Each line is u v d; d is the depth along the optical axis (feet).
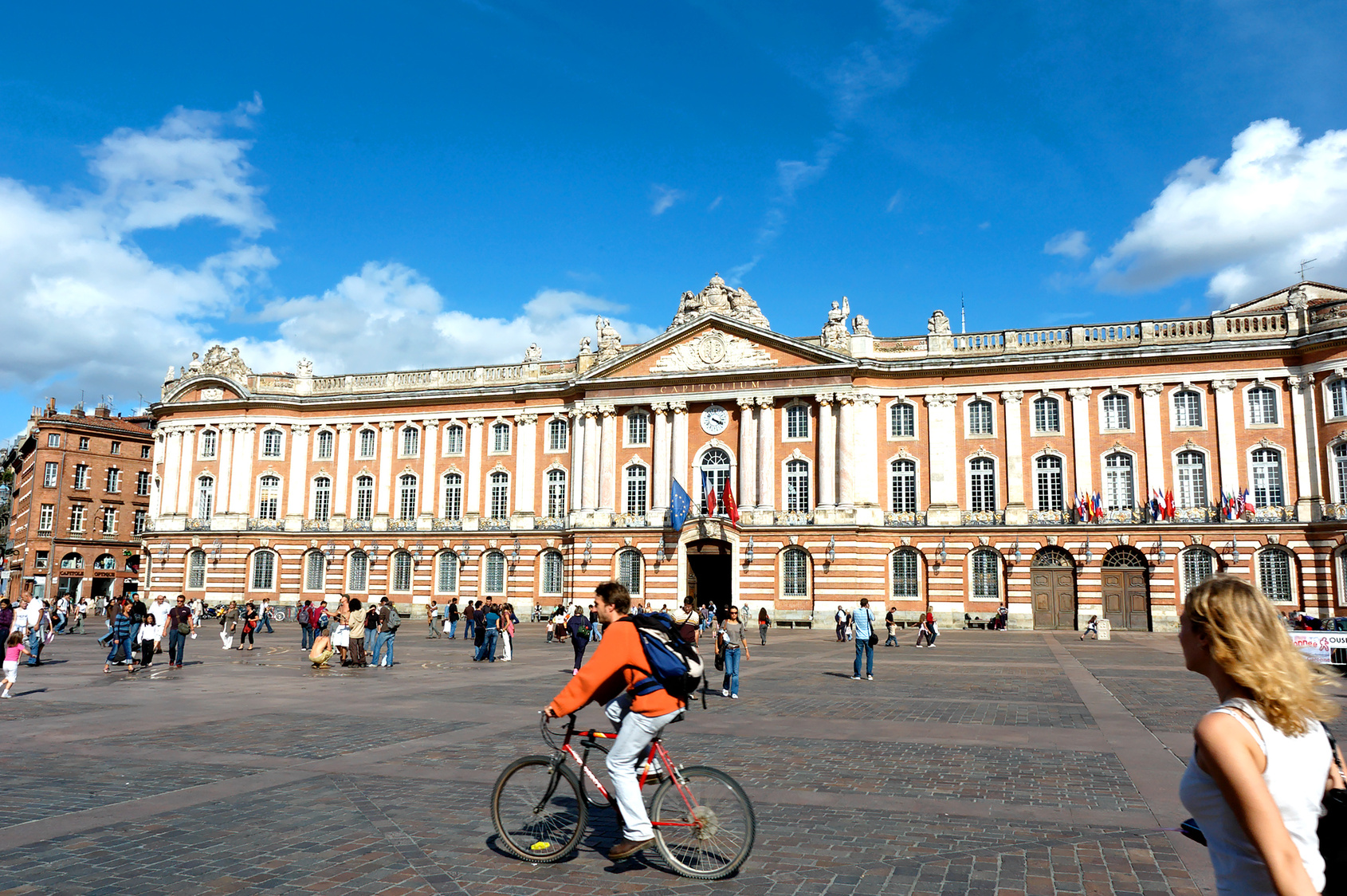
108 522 350.02
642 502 230.07
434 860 33.24
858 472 215.10
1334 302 193.16
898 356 219.41
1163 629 195.72
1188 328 203.92
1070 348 209.46
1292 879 13.05
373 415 257.96
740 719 68.74
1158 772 48.85
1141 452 203.72
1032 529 205.57
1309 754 14.42
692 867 31.83
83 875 31.19
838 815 39.73
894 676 105.09
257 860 32.94
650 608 220.43
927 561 210.18
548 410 244.01
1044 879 31.50
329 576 252.83
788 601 213.46
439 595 246.06
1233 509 195.72
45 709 72.08
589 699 32.12
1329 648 106.42
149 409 273.13
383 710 71.61
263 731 60.90
